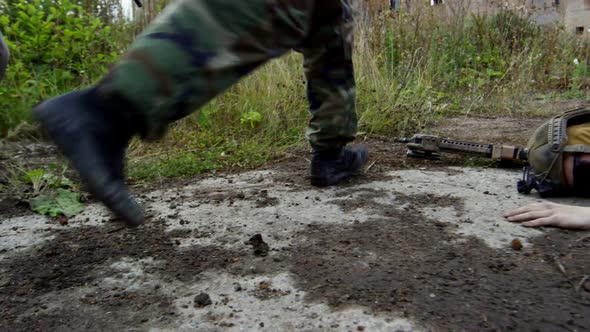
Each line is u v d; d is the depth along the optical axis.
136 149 3.27
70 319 1.33
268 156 3.15
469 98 5.11
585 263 1.52
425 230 1.82
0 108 4.00
